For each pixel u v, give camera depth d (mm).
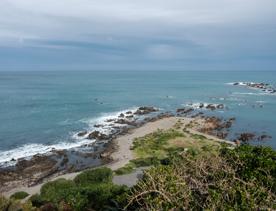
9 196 31797
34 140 56719
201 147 46156
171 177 7820
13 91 137750
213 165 8266
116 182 33125
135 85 180250
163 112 83875
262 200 7121
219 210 7008
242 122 71562
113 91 141750
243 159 10523
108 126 67562
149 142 51375
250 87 161250
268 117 77438
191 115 78500
